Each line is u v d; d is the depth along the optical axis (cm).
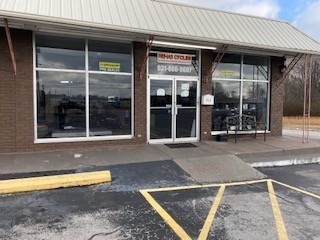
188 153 757
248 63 1036
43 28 714
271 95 1074
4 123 724
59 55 773
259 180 606
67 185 521
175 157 713
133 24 698
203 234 366
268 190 544
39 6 630
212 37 781
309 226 394
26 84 736
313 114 3475
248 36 862
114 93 838
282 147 866
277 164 761
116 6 740
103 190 513
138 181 562
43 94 764
